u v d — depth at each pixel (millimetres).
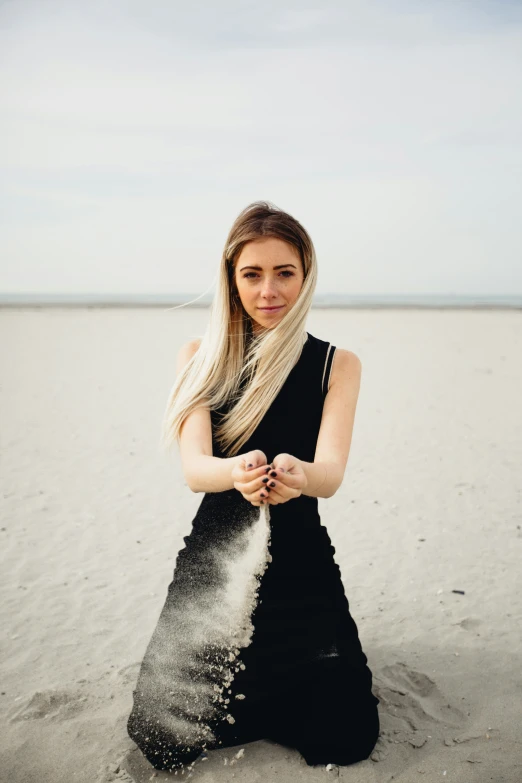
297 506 1958
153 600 3373
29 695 2449
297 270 1845
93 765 2039
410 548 4062
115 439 7387
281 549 1922
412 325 27375
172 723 1949
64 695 2449
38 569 3797
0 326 25859
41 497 5242
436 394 10516
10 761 2061
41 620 3150
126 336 21688
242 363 1963
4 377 12453
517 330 25125
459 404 9625
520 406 9461
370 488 5430
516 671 2598
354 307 49281
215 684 1925
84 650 2852
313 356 1952
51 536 4355
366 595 3375
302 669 1903
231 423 1915
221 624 1917
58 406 9492
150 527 4543
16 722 2279
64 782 1959
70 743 2158
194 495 5309
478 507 4895
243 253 1821
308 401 1922
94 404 9680
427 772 1969
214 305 1958
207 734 1952
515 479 5668
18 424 8211
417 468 6062
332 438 1875
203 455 1802
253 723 1956
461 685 2492
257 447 1919
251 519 1936
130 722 2004
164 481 5715
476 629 2980
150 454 6688
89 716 2318
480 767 1998
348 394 1944
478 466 6125
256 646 1902
